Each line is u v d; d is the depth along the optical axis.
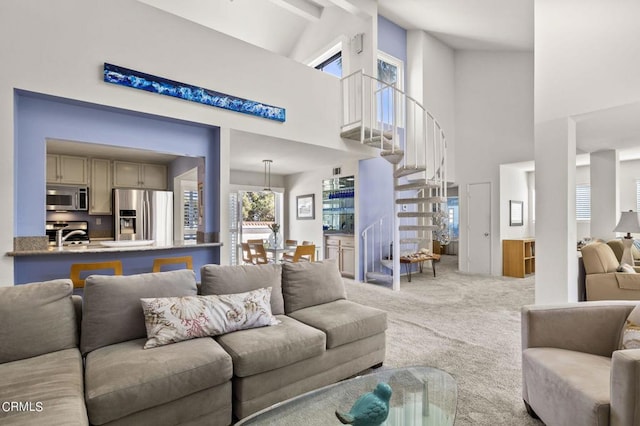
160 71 3.60
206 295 2.47
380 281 6.54
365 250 6.57
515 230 7.59
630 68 3.23
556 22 3.80
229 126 4.12
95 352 1.95
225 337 2.19
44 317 1.93
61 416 1.33
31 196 3.10
